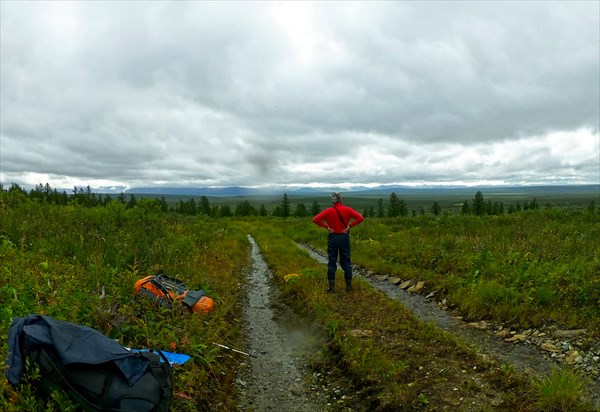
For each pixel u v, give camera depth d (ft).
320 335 25.75
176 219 88.28
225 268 46.01
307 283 36.83
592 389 16.76
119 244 34.04
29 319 13.48
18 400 12.16
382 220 99.55
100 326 18.08
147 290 24.36
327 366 21.68
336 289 34.96
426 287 35.45
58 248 31.86
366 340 22.91
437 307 30.89
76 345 12.80
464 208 194.29
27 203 52.54
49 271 25.43
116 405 11.87
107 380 12.18
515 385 17.03
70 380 12.19
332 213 33.88
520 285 29.12
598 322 22.52
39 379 12.53
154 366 13.24
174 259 36.27
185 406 15.53
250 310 33.99
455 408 15.78
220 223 97.35
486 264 35.58
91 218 46.78
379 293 33.65
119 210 51.57
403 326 25.07
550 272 29.58
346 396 18.53
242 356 23.61
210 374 19.30
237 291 38.83
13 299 18.31
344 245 34.09
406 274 39.83
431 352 21.17
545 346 21.35
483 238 48.03
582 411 14.51
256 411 17.85
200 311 25.08
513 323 24.80
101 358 12.41
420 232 66.85
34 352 12.71
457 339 23.16
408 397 16.76
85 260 29.22
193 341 20.52
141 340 18.94
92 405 11.95
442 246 45.44
